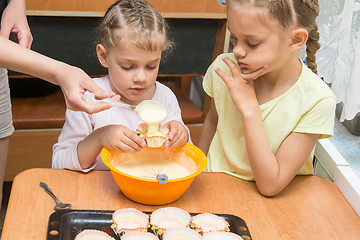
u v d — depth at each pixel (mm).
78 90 1052
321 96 1227
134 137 1163
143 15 1253
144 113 1145
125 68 1263
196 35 2088
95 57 2039
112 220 1015
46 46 1976
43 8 1869
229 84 1231
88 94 1092
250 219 1108
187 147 1233
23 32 1350
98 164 1395
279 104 1282
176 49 2090
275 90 1292
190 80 2811
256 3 1059
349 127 1600
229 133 1389
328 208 1180
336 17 1498
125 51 1226
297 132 1246
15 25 1358
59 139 1377
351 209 1183
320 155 1457
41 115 2080
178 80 2660
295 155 1228
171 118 1475
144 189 1075
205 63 2160
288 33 1125
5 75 1440
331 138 1580
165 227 1011
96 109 1043
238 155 1359
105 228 1003
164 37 1273
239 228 1030
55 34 1962
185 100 2314
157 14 1312
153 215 1027
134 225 1014
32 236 995
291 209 1163
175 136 1214
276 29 1095
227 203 1159
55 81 1096
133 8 1268
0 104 1441
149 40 1215
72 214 1016
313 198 1215
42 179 1178
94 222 1012
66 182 1178
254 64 1136
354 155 1507
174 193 1101
